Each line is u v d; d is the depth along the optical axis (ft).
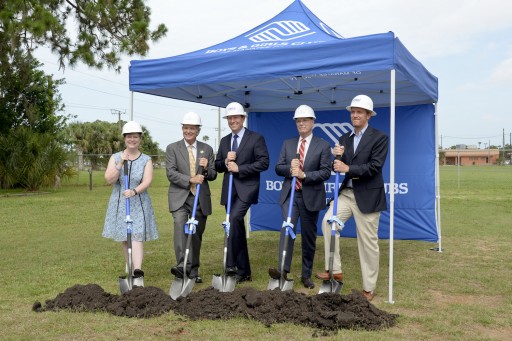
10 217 41.42
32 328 13.60
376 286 18.83
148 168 18.19
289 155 18.83
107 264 22.66
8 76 72.18
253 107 29.45
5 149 69.82
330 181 27.45
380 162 16.70
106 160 107.55
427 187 26.37
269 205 29.66
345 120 27.68
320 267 22.41
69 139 82.33
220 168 19.75
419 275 20.57
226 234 17.33
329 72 16.56
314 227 18.66
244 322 14.10
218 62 18.29
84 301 15.57
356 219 17.20
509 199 56.85
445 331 13.66
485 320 14.55
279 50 17.29
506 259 23.90
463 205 50.44
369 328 13.73
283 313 14.43
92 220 39.73
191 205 18.84
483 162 255.91
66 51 57.62
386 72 21.84
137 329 13.55
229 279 16.80
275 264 23.00
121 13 62.03
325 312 14.02
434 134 26.11
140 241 17.89
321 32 18.54
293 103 28.55
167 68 19.25
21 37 56.75
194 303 15.14
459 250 26.37
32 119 75.41
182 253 18.54
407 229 26.78
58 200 56.54
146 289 15.93
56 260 23.68
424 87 21.61
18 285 18.69
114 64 60.54
